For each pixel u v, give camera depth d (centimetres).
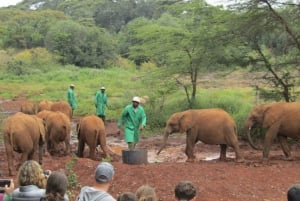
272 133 1501
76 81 5575
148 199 580
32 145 1311
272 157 1578
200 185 1118
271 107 1512
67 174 1212
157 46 2673
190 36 2409
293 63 2061
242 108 2505
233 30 2055
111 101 3416
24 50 7562
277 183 1188
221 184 1135
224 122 1499
